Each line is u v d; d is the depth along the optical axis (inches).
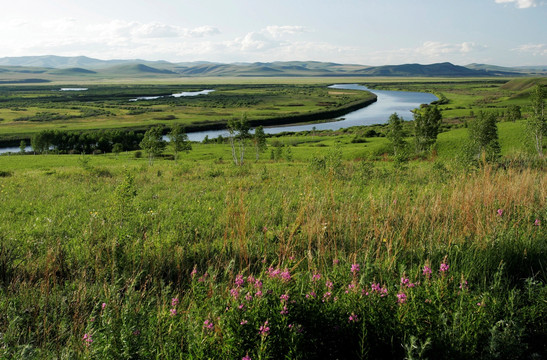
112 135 5442.9
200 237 284.5
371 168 718.5
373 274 175.9
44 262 229.8
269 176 731.4
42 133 5128.0
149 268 221.9
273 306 132.6
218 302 145.6
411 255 204.2
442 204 289.0
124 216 333.1
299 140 5032.0
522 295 152.6
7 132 6338.6
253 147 3193.9
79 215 380.2
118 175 1019.9
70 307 175.0
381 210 276.5
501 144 2655.0
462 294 139.8
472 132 2367.1
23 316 163.9
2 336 146.8
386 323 132.6
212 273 166.2
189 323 136.2
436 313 133.7
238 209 315.9
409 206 296.7
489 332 127.3
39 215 406.3
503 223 236.8
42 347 145.3
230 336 122.3
